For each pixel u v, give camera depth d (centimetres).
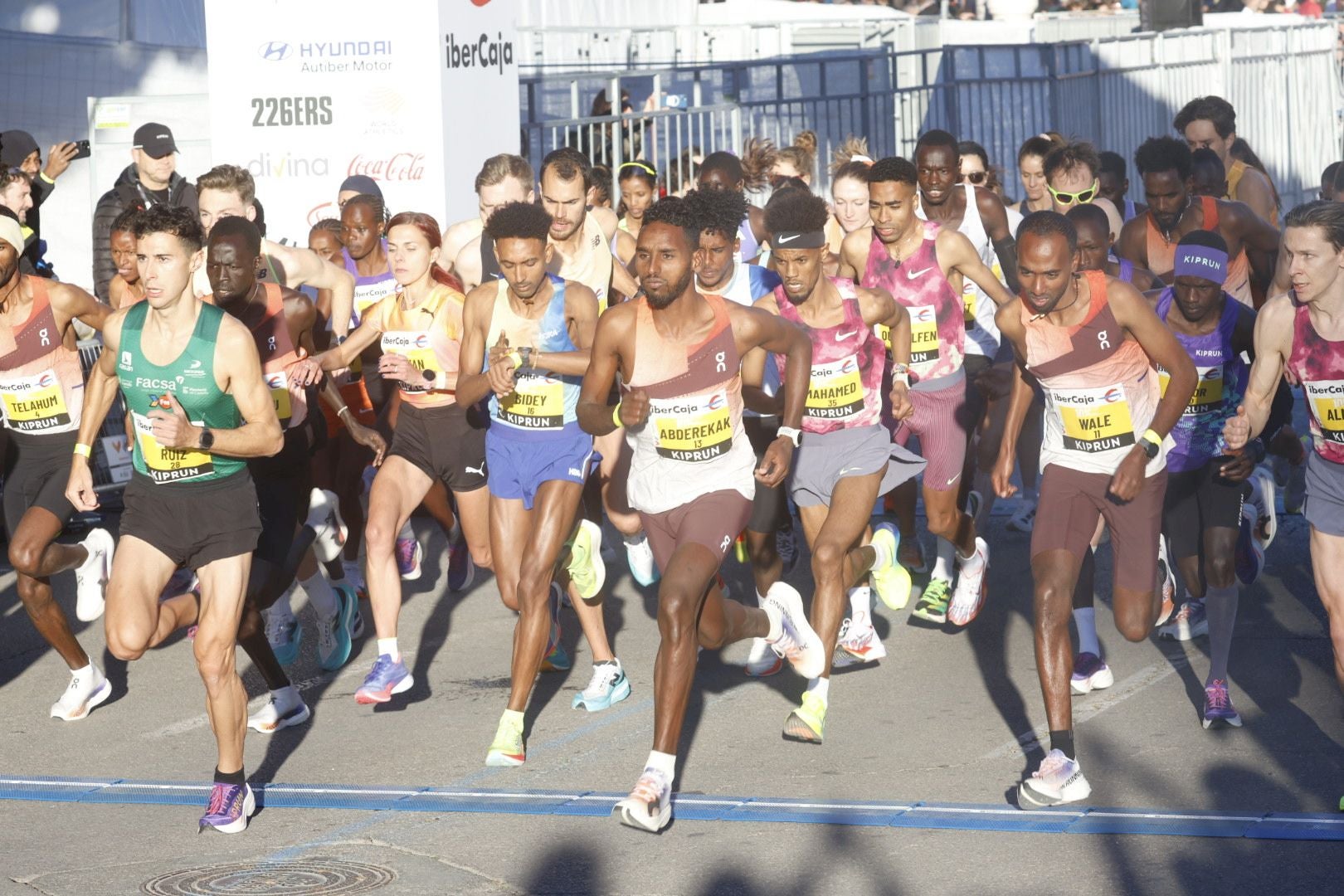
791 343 764
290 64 1377
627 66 2227
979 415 1042
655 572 1120
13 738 885
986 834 699
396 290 1145
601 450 997
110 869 686
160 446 716
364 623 1109
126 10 1830
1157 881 643
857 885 649
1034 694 906
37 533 879
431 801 764
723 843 699
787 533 1101
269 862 691
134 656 731
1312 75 2759
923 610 1052
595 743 848
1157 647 988
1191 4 2455
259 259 877
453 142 1383
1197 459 872
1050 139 1388
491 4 1449
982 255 1112
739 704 908
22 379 895
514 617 1123
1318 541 728
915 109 2186
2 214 879
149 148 1355
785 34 2384
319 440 928
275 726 879
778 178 1440
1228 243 1097
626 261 1188
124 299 1009
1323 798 728
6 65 1748
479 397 827
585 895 650
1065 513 778
